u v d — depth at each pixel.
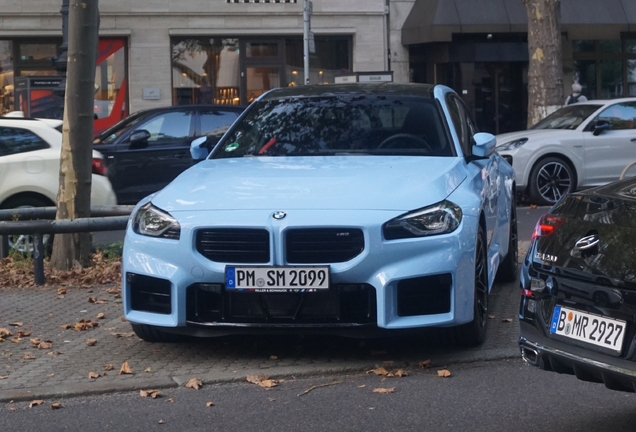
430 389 5.61
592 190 4.83
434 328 6.05
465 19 24.12
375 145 7.12
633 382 4.13
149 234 6.07
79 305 8.14
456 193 6.15
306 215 5.75
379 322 5.70
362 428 4.94
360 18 25.23
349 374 5.97
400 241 5.73
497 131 26.00
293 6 24.84
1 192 11.16
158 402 5.46
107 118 24.42
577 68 27.17
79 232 9.13
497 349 6.39
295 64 25.27
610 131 16.19
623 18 25.22
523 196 16.72
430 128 7.21
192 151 7.57
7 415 5.26
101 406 5.40
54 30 23.77
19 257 10.22
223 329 5.90
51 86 21.09
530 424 4.96
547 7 20.31
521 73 25.92
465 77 25.77
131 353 6.50
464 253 5.88
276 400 5.45
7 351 6.59
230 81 25.08
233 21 24.64
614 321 4.24
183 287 5.91
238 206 5.92
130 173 14.67
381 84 7.94
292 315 5.84
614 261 4.28
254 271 5.75
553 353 4.50
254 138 7.39
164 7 24.27
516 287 8.79
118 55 24.41
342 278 5.72
